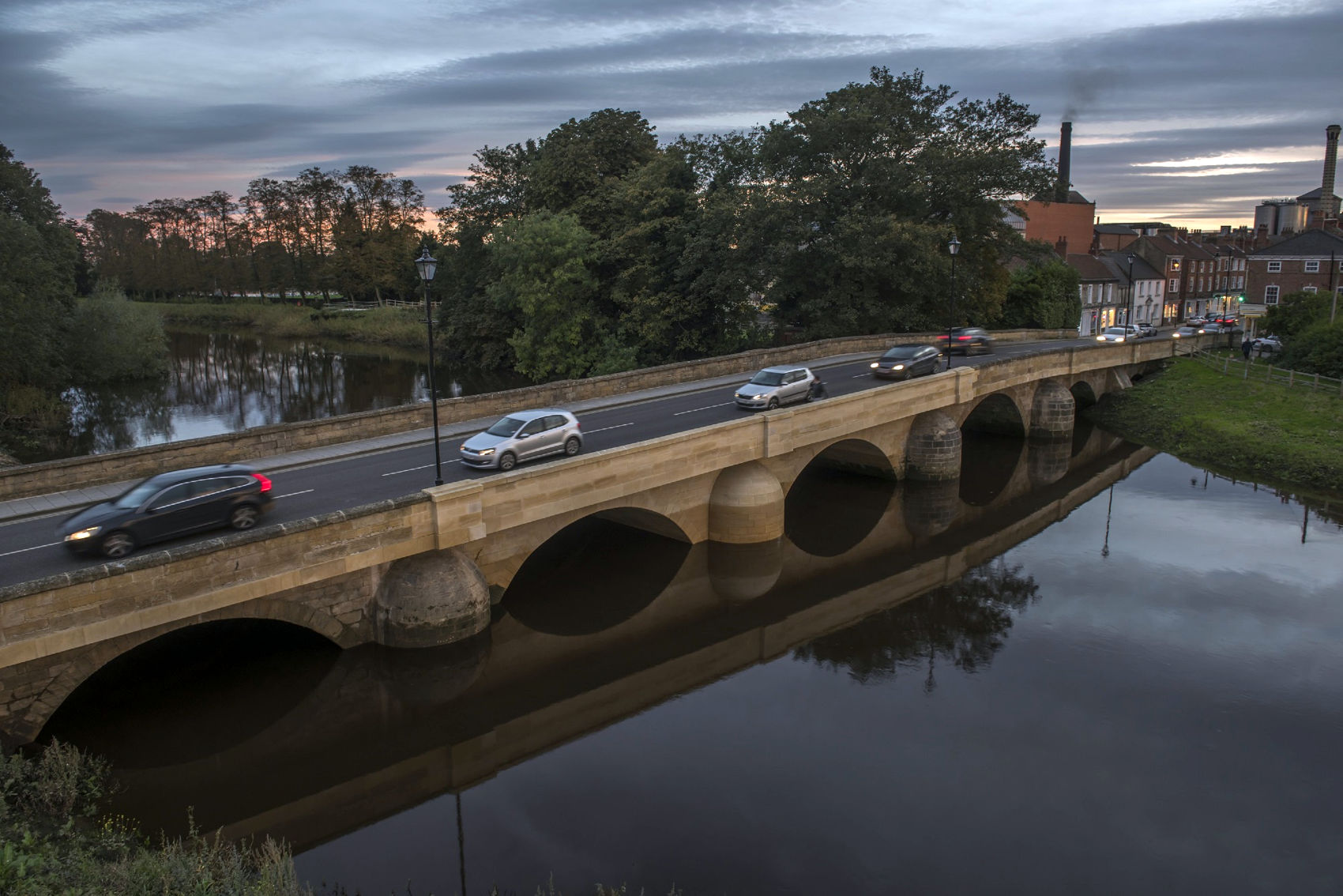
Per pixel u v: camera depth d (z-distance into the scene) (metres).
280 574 19.77
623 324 61.03
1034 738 20.72
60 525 22.05
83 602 16.92
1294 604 28.48
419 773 19.19
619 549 32.69
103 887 12.52
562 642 25.98
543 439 27.77
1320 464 42.09
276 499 24.08
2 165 53.88
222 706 20.77
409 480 25.88
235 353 93.12
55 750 16.97
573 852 16.41
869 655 25.36
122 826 16.34
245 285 140.88
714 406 36.72
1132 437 52.56
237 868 14.09
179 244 150.50
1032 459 48.16
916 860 16.20
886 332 57.66
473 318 74.69
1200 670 24.05
